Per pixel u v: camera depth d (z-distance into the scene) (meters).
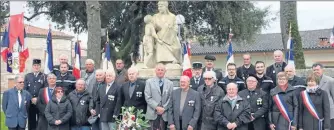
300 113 9.20
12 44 15.88
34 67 11.61
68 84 11.20
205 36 26.14
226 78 10.26
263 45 40.06
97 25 17.12
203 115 9.57
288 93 9.25
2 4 23.70
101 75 10.59
